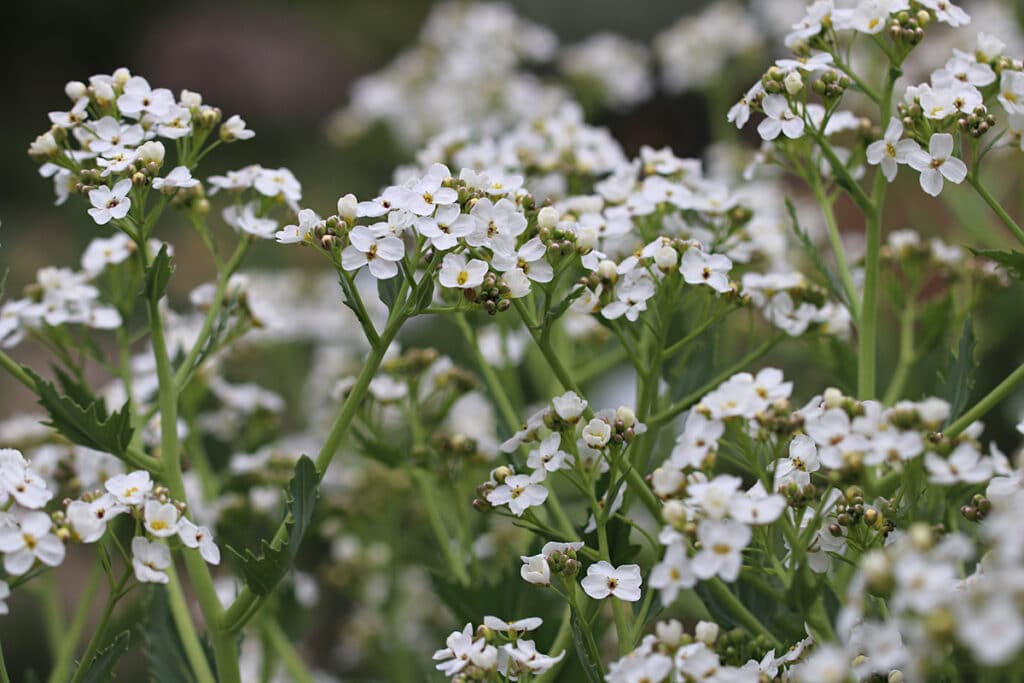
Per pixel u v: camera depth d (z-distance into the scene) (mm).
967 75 640
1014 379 623
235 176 681
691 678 578
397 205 619
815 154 714
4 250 1572
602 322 646
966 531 677
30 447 755
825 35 661
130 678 858
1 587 586
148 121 652
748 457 596
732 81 1003
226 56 2041
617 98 1021
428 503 712
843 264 679
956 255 718
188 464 700
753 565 607
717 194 707
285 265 1378
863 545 607
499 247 618
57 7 2152
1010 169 834
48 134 650
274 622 723
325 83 2096
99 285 712
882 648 565
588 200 692
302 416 1062
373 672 939
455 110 929
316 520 792
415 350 716
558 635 656
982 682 571
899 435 581
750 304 676
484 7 1003
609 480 640
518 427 685
